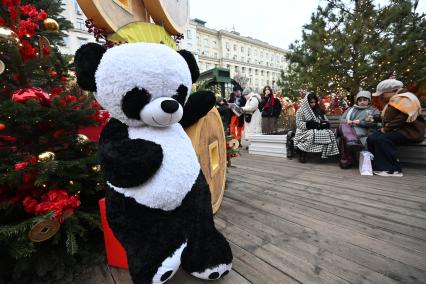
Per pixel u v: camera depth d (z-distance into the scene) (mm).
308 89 5508
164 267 1043
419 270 1416
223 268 1235
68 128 1616
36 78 1795
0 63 1425
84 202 1815
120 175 940
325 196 2582
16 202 1435
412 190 2621
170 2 2271
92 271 1547
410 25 4316
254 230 1930
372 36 4348
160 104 969
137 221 1052
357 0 4660
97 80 1001
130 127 1091
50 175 1449
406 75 4359
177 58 1070
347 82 4637
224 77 9609
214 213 2105
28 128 1536
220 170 2262
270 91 6055
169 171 1010
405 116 3020
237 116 6340
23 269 1412
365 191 2668
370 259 1526
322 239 1769
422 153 3582
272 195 2676
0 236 1230
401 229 1860
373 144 3297
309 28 5152
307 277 1389
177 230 1094
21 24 1503
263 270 1459
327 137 3875
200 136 1629
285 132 5832
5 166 1349
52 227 1259
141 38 1942
